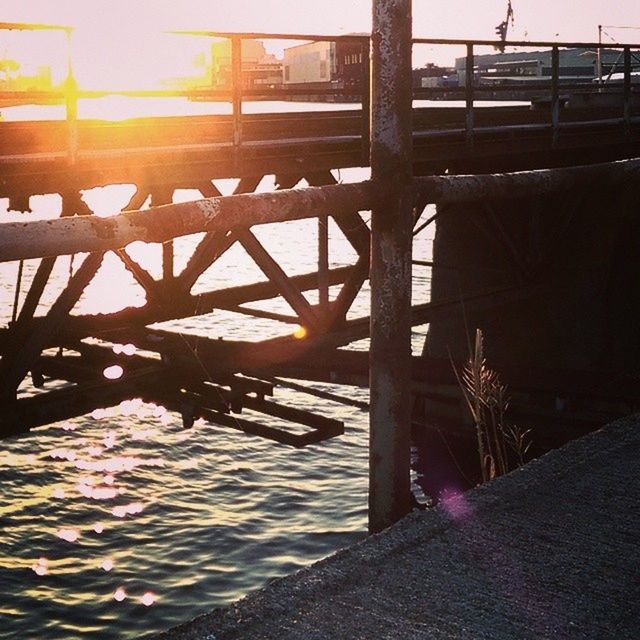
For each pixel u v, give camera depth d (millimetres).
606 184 4980
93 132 8789
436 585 2809
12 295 34812
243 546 13094
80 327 8023
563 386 8453
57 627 10992
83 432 18359
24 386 20797
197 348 7660
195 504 14727
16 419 6293
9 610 11352
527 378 8742
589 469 3695
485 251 16141
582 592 2795
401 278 3957
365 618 2611
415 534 3111
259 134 10320
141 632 10906
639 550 3064
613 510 3344
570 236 14641
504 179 4367
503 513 3303
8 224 2967
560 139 12969
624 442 3969
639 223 14609
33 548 13148
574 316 14609
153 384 6871
